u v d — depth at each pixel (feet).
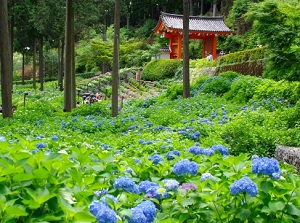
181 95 64.03
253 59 72.90
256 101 45.57
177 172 10.32
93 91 103.30
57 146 15.71
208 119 38.37
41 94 96.43
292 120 32.86
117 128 39.73
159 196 9.15
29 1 81.61
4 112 43.34
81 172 9.80
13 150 9.87
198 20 122.93
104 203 7.21
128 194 8.79
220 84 59.31
